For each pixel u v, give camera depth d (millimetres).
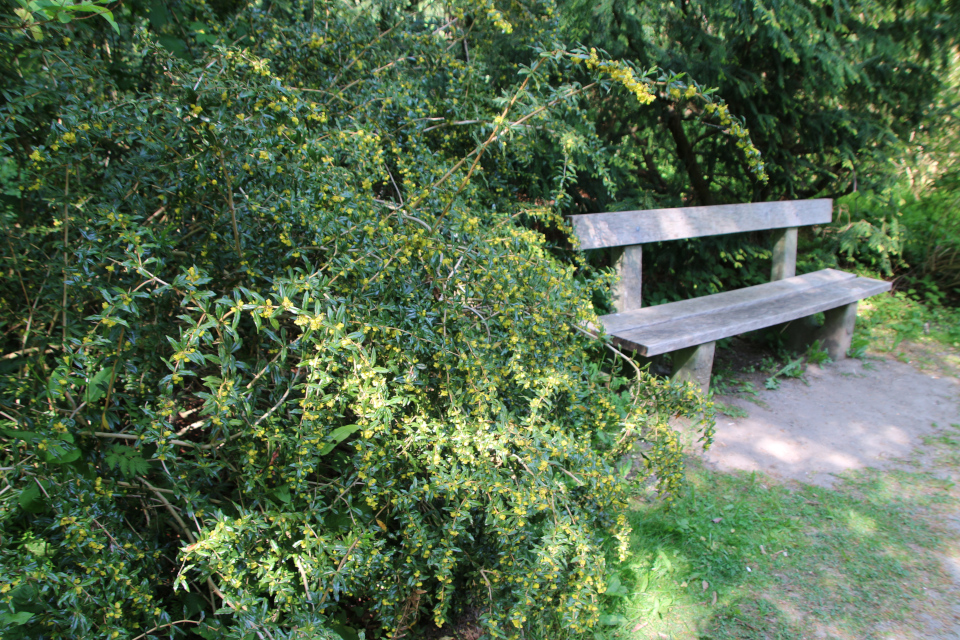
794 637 1947
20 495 1358
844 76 4090
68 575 1329
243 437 1518
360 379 1493
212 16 2229
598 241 3496
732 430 3232
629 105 3885
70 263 1583
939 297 5043
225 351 1386
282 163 1688
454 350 1832
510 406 2055
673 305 3840
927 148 5020
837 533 2430
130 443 1650
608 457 2311
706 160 4707
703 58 3916
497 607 1711
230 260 1737
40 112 1722
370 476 1579
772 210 4395
